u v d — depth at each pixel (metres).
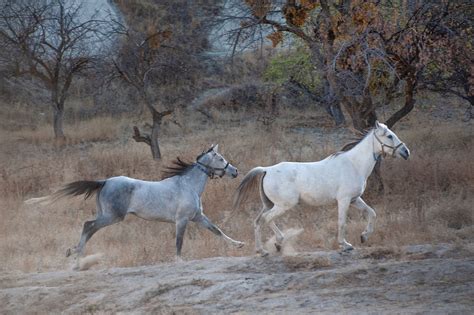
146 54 95.31
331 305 32.72
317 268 39.66
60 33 102.88
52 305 37.44
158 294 36.84
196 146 88.69
